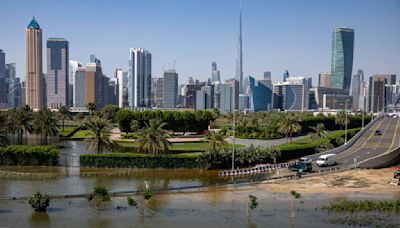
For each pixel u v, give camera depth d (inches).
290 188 3011.8
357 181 3275.1
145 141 3850.9
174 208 2428.6
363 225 2177.7
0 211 2293.3
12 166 3786.9
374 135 6515.8
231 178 3408.0
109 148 3976.4
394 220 2269.9
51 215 2226.9
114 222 2127.2
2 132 4370.1
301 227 2123.5
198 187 2970.0
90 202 2513.5
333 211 2422.5
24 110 6560.0
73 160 4156.0
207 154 3777.1
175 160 3782.0
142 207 2369.6
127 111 6550.2
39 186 3004.4
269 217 2282.2
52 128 5792.3
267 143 6038.4
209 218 2240.4
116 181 3238.2
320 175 3508.9
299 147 4576.8
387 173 3617.1
